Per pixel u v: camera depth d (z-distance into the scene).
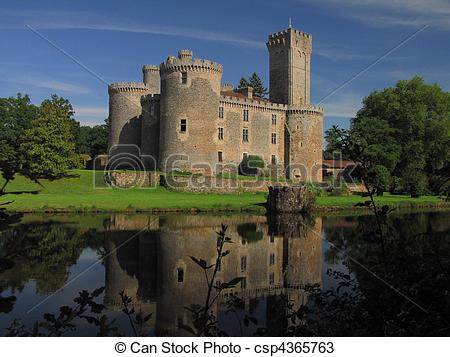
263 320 9.92
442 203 43.69
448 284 5.93
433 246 6.92
